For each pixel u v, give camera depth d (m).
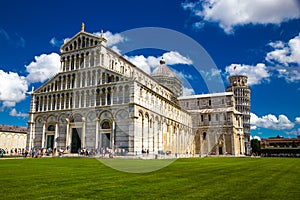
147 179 15.66
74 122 60.28
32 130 67.06
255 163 35.38
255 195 10.98
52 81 68.25
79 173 18.80
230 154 85.38
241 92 133.75
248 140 129.88
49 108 66.81
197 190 12.02
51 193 11.04
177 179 15.84
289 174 19.80
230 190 12.13
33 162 31.75
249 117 133.50
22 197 10.22
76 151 58.50
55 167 23.98
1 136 86.12
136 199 9.96
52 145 63.44
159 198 10.18
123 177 16.53
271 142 151.38
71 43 67.44
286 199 10.23
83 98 58.78
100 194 10.88
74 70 64.12
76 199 9.91
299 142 144.88
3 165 26.47
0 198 10.02
